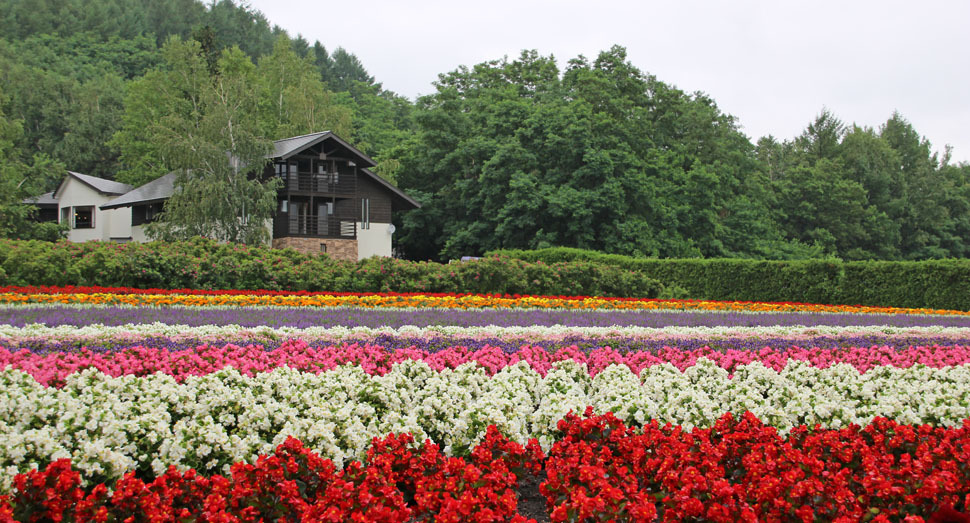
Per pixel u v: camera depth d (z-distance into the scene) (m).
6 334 11.32
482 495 5.19
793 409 7.54
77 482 5.06
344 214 42.91
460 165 49.91
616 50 54.19
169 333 12.11
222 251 25.17
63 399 6.32
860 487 5.91
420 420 7.00
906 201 68.25
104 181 54.00
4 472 5.12
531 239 44.88
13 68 71.31
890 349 12.22
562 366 9.44
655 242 44.00
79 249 23.08
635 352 11.27
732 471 6.38
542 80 60.28
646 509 4.96
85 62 84.19
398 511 5.04
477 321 16.27
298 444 5.72
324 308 18.39
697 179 48.94
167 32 101.81
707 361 9.85
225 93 42.62
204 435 6.02
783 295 29.36
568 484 5.69
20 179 46.75
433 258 52.94
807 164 67.69
